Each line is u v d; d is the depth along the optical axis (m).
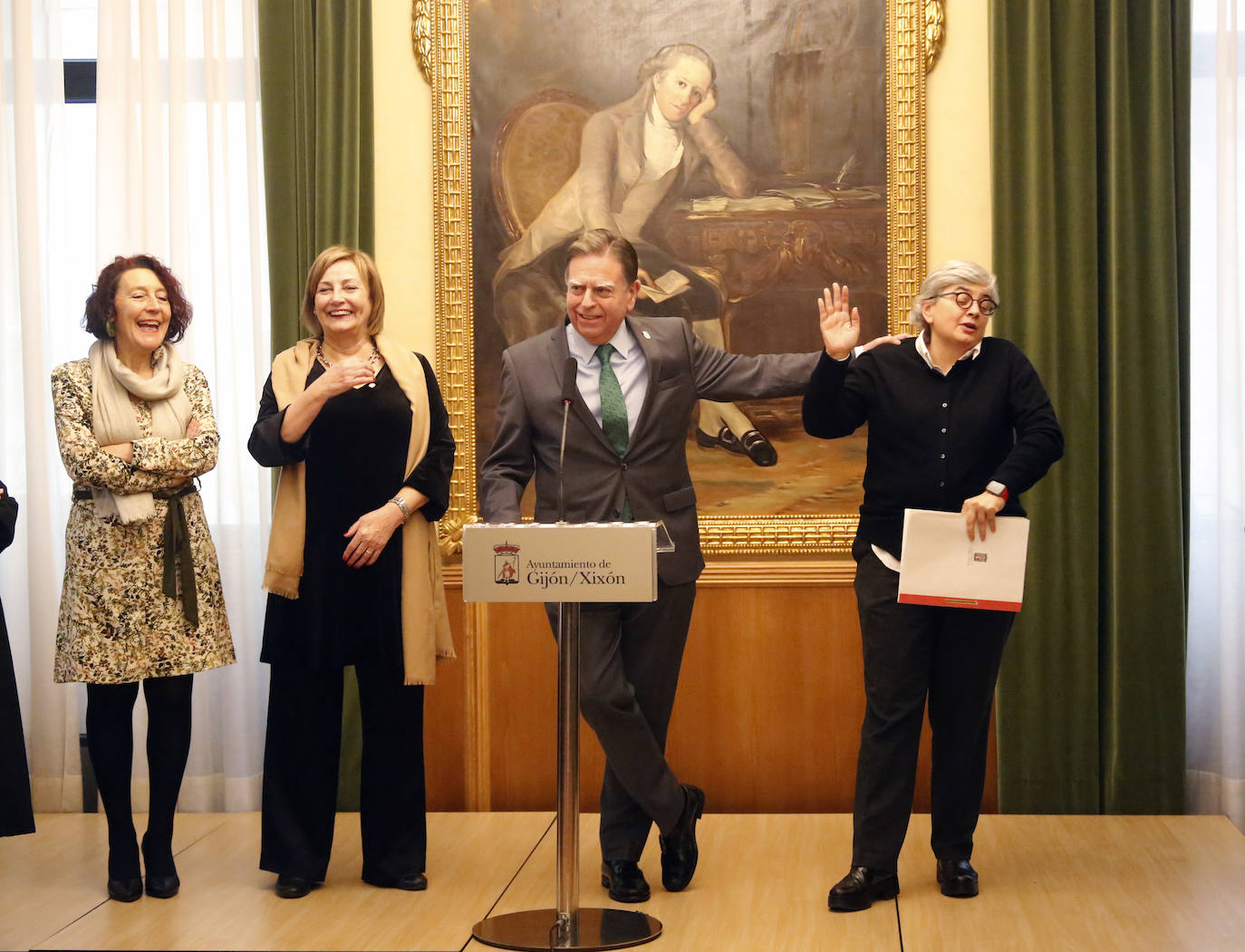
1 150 4.57
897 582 3.38
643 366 3.51
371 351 3.62
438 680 4.51
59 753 4.55
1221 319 4.27
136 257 3.57
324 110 4.45
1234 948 3.04
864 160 4.40
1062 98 4.29
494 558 2.88
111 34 4.55
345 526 3.49
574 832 3.09
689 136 4.45
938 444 3.37
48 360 4.60
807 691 4.42
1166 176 4.21
